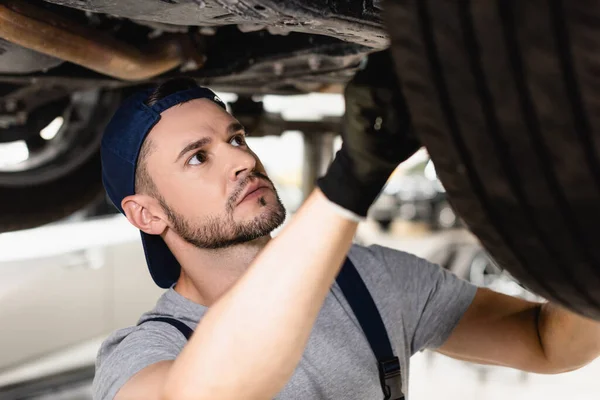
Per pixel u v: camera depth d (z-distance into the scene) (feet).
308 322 1.88
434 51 1.43
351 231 1.90
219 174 3.03
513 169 1.51
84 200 5.32
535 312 3.33
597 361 10.13
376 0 2.14
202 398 1.86
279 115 6.40
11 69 3.35
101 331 8.05
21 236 7.62
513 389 9.28
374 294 3.23
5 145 5.11
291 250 1.87
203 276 3.19
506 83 1.39
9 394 7.12
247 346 1.85
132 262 8.43
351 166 1.82
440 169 1.64
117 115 3.23
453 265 11.35
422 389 9.40
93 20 3.17
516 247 1.67
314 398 2.88
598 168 1.43
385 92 1.74
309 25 2.21
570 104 1.36
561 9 1.25
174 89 3.19
